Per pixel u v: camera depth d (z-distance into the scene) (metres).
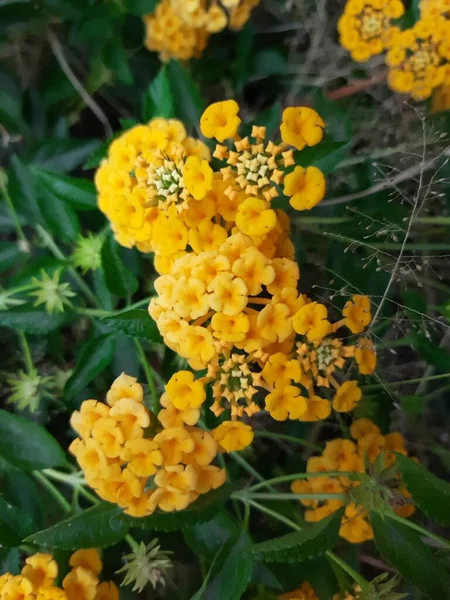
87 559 0.13
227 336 0.11
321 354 0.12
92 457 0.12
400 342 0.15
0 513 0.13
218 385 0.11
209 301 0.11
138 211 0.11
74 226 0.15
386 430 0.16
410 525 0.12
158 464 0.11
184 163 0.12
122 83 0.19
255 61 0.19
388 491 0.12
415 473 0.11
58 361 0.17
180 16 0.17
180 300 0.11
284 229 0.13
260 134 0.11
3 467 0.14
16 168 0.15
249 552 0.12
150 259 0.16
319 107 0.17
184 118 0.16
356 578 0.13
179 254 0.12
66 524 0.12
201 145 0.12
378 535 0.12
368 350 0.12
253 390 0.11
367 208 0.17
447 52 0.15
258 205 0.11
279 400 0.12
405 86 0.16
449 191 0.17
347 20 0.16
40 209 0.14
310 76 0.19
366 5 0.16
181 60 0.18
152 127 0.12
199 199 0.11
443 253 0.17
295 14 0.19
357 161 0.17
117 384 0.12
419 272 0.17
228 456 0.16
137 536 0.15
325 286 0.16
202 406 0.13
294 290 0.11
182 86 0.16
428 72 0.16
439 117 0.17
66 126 0.18
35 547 0.14
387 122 0.18
